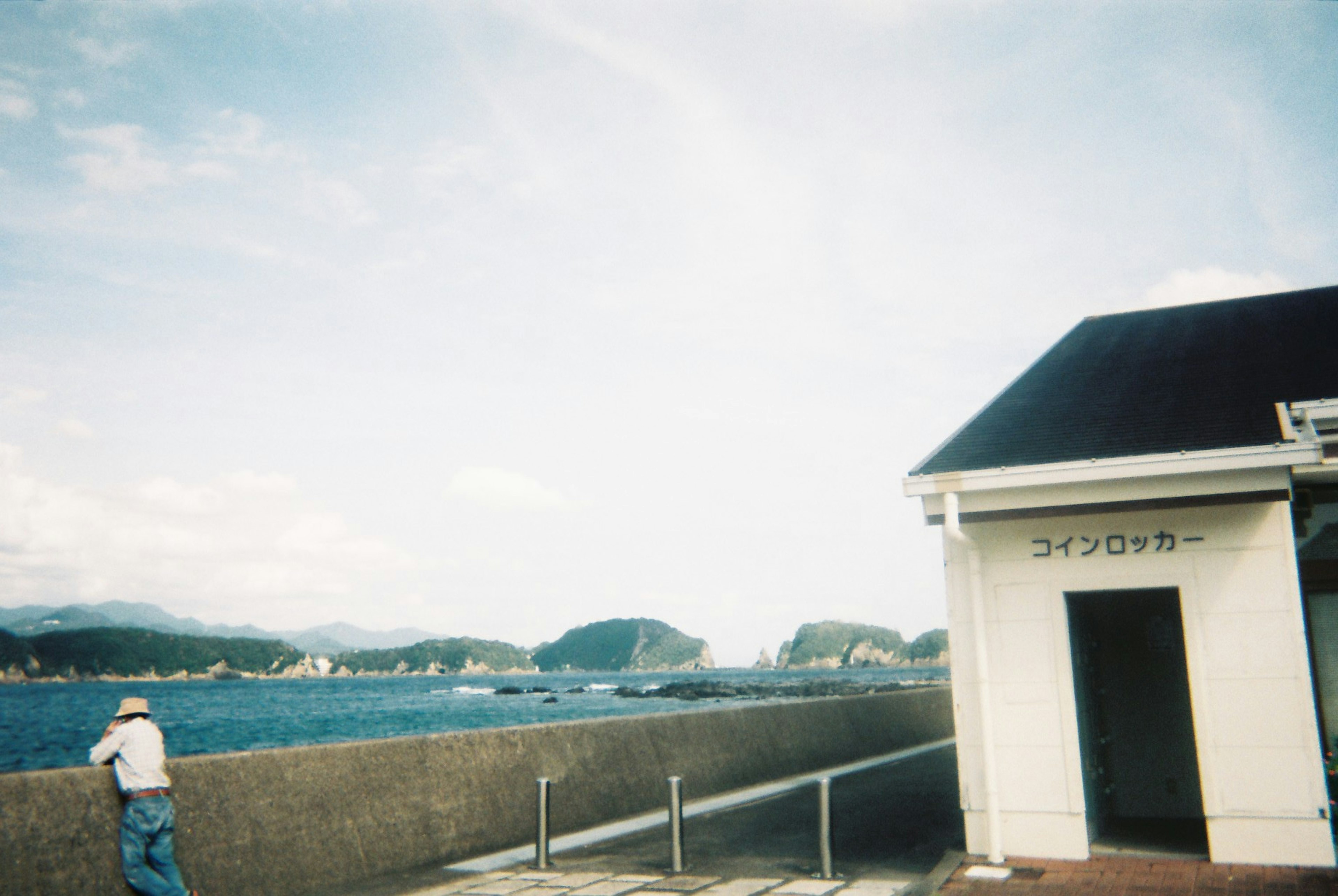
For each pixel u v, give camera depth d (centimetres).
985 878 712
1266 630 718
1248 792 710
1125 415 854
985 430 898
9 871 552
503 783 948
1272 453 681
